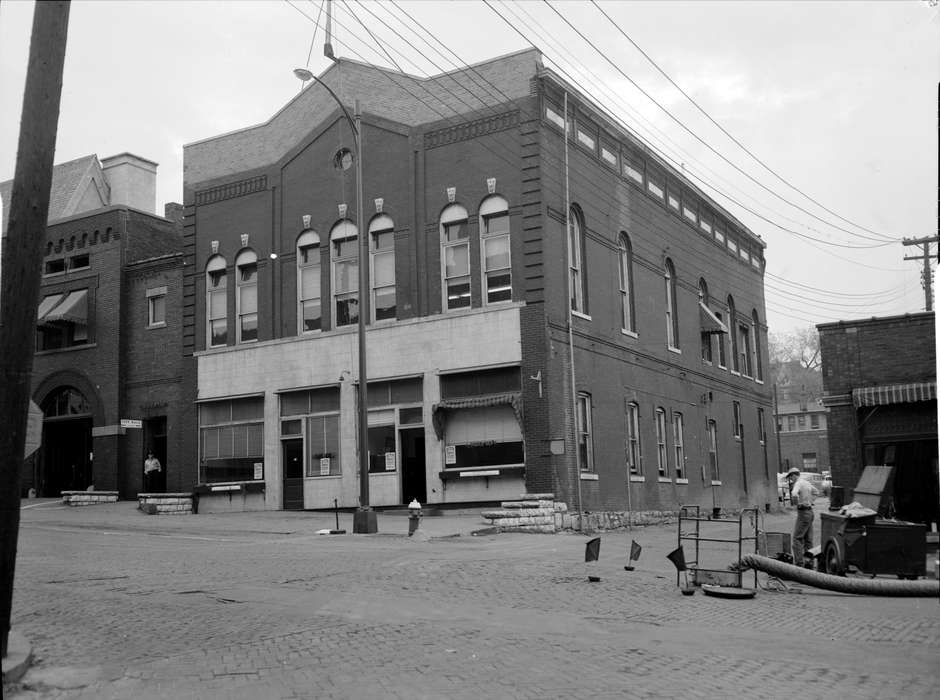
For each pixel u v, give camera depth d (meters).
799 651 9.83
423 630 10.47
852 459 25.97
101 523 28.16
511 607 12.43
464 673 8.44
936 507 25.02
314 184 33.12
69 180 46.12
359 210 25.12
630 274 34.56
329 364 31.89
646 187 36.66
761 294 51.19
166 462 36.88
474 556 18.31
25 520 29.22
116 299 38.03
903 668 9.04
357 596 13.00
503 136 29.12
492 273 29.00
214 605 12.12
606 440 31.03
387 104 31.50
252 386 33.59
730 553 21.31
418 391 29.89
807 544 16.88
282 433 32.88
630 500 32.16
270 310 33.66
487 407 28.61
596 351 31.02
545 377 27.66
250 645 9.65
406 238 30.61
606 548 21.38
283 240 33.69
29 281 8.53
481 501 28.25
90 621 10.99
